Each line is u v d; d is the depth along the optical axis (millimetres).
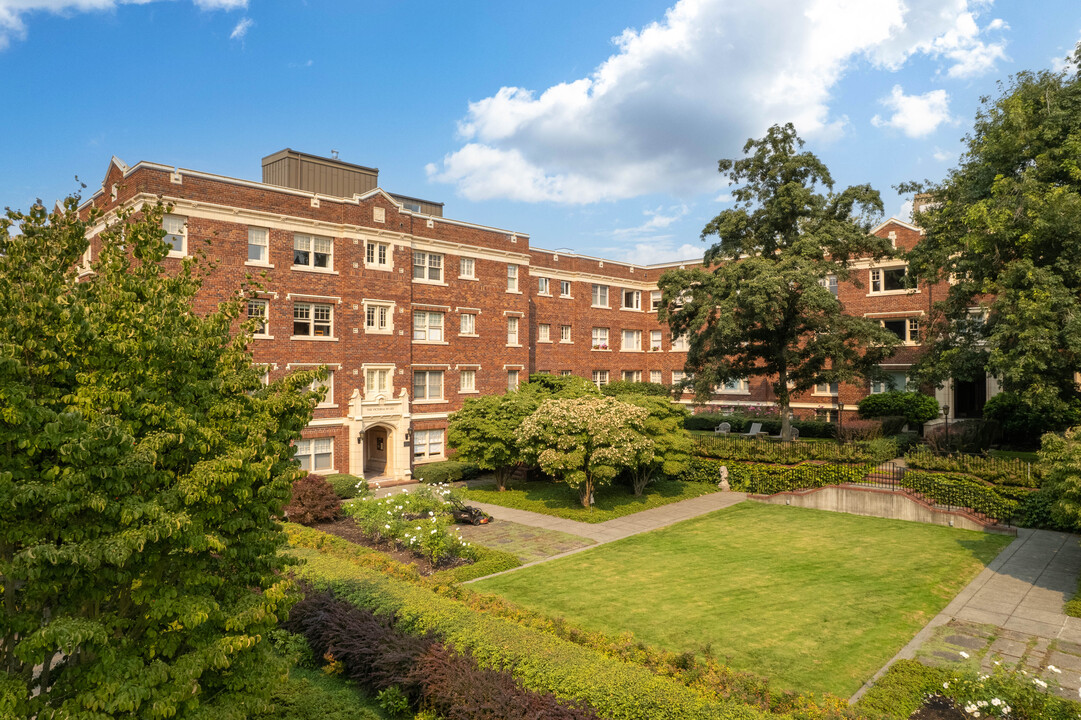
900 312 38562
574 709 9039
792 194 29938
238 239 26969
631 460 25031
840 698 10508
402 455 32438
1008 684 9977
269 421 8055
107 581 7000
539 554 19828
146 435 6855
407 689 10828
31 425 6156
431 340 34594
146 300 7754
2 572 5922
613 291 49688
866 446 29156
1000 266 22984
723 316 27953
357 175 35531
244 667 8047
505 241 38688
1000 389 35281
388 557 18609
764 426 40781
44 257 7082
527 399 29766
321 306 29766
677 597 15930
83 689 6781
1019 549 19844
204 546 6996
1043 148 22812
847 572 17844
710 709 8844
